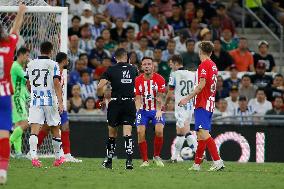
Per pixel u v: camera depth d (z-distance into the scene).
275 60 71.56
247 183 33.78
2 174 31.45
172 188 31.28
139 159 53.56
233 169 42.50
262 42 66.25
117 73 40.50
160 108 44.72
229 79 62.25
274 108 58.91
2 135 31.53
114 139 41.09
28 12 50.47
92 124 54.91
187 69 49.88
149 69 44.69
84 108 57.38
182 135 49.84
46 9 49.97
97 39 63.00
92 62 62.09
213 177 36.25
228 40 67.69
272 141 54.97
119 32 66.56
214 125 55.00
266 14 72.62
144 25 66.62
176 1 71.19
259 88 59.62
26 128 49.72
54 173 37.12
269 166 46.94
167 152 54.72
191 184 32.84
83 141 54.91
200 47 40.06
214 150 40.31
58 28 51.94
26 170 38.69
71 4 68.00
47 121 42.00
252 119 55.12
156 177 35.72
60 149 42.75
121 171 39.09
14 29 32.12
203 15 70.06
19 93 47.62
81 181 33.41
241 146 54.97
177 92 49.97
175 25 69.62
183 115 49.91
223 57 64.31
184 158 53.28
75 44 62.50
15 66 47.00
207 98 39.75
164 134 54.66
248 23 73.94
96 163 45.84
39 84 41.59
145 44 64.44
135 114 40.88
